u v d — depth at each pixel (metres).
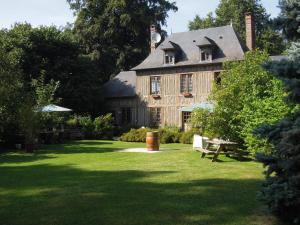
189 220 7.53
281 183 7.19
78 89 38.47
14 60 25.80
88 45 48.25
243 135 17.81
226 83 19.92
